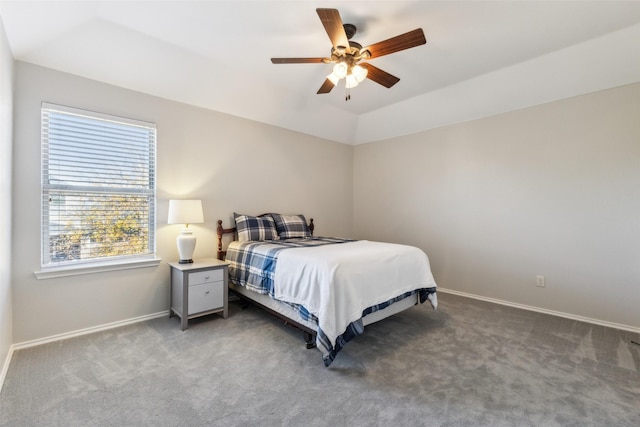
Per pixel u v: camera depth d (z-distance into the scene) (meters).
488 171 3.61
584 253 2.94
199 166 3.32
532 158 3.26
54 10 1.92
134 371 1.94
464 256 3.83
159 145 3.01
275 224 3.81
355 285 2.18
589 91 2.89
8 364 2.00
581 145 2.96
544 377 1.89
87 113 2.57
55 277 2.40
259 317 3.00
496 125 3.53
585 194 2.94
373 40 2.52
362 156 5.09
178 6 2.10
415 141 4.35
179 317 2.93
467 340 2.45
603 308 2.83
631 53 2.51
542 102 3.18
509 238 3.44
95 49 2.43
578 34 2.44
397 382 1.84
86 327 2.56
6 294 2.00
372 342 2.41
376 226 4.88
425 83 3.39
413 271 2.75
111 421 1.48
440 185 4.07
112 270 2.70
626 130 2.72
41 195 2.35
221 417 1.52
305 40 2.54
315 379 1.87
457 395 1.71
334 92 3.66
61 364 2.02
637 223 2.68
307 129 4.41
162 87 2.95
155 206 2.98
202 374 1.92
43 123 2.38
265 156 3.97
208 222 3.40
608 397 1.69
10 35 1.95
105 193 2.70
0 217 1.78
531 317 3.02
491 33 2.42
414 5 2.07
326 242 3.31
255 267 2.83
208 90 3.20
